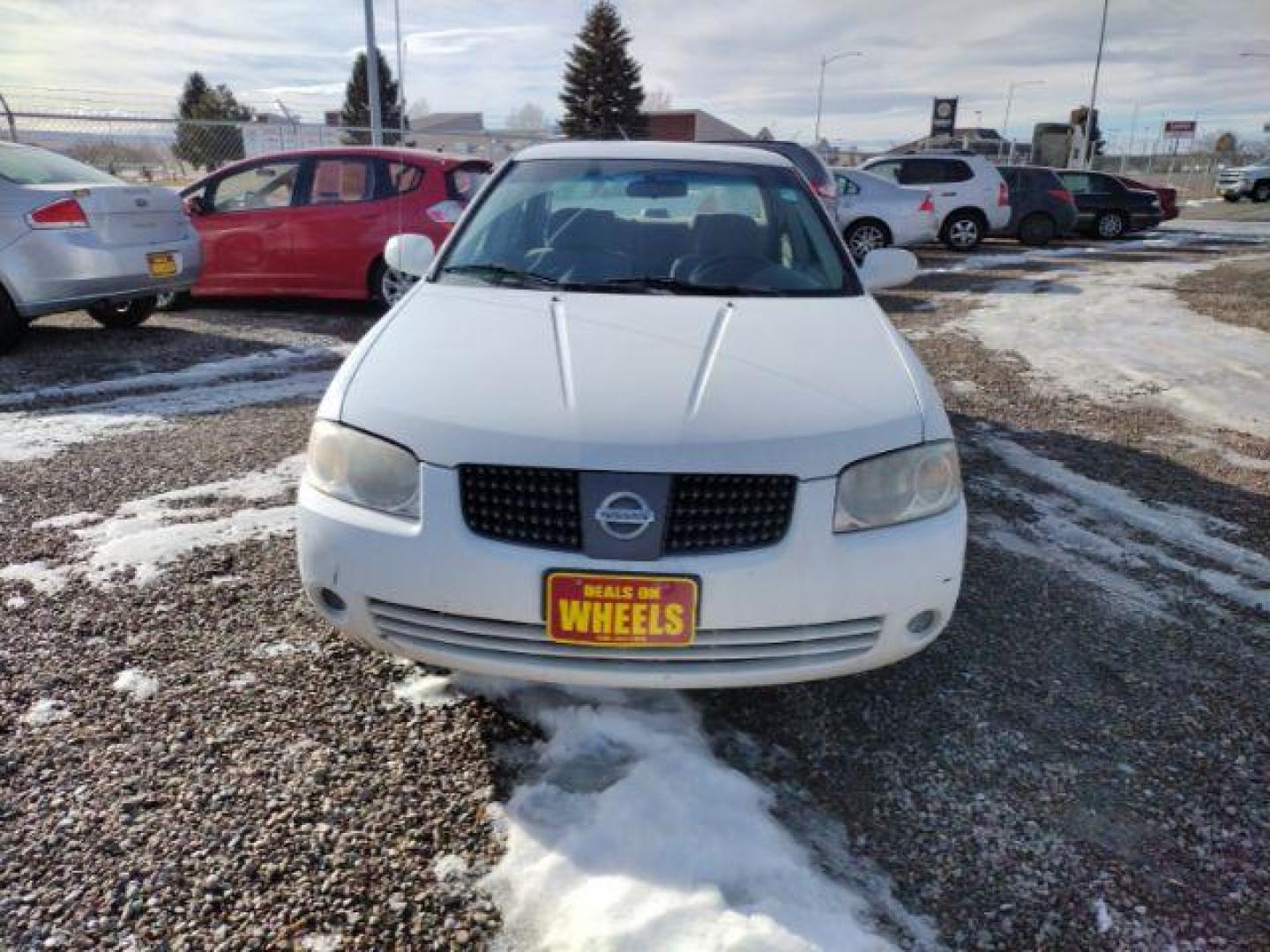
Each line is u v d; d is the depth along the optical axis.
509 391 2.31
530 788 2.22
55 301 6.40
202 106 45.44
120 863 1.97
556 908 1.88
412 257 3.76
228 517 3.77
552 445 2.14
